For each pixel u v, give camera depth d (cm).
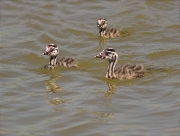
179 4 2972
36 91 1948
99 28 2566
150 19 2756
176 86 1955
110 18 2786
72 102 1845
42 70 2155
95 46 2412
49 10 2884
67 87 1978
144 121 1703
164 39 2492
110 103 1833
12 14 2825
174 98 1861
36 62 2247
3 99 1880
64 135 1625
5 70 2141
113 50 2047
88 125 1678
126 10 2862
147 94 1905
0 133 1636
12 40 2478
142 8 2883
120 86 1981
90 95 1902
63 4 2970
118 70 2072
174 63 2181
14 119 1730
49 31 2588
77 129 1656
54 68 2162
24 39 2491
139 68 2081
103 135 1614
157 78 2034
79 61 2225
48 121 1712
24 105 1828
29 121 1717
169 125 1670
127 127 1662
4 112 1778
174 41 2459
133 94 1906
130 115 1745
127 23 2716
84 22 2736
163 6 2931
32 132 1644
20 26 2667
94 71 2134
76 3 2980
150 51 2312
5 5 2941
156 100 1853
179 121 1694
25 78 2070
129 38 2523
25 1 2995
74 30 2619
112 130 1644
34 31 2602
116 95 1898
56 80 2047
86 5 2958
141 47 2381
